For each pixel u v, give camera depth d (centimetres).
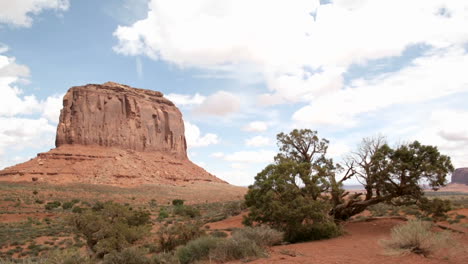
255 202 2259
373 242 1547
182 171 15875
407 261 925
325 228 1905
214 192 12119
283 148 2958
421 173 2228
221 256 1066
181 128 19350
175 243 1686
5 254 2450
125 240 1842
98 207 5694
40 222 4603
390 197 2433
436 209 2291
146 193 10406
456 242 1077
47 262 1096
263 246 1262
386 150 2366
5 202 6450
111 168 12656
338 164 2666
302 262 938
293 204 1952
